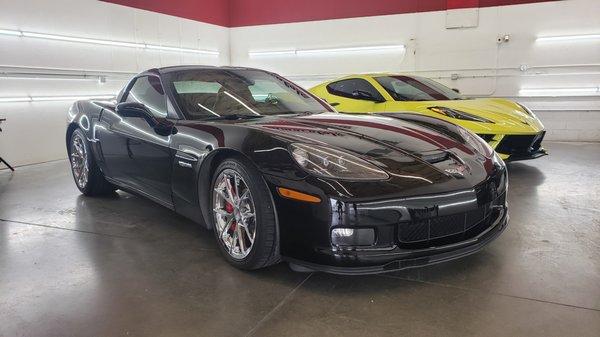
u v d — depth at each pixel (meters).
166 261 2.08
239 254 1.93
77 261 2.09
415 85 4.68
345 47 7.80
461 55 7.05
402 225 1.63
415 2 7.21
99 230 2.55
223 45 8.66
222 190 2.01
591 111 6.49
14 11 4.84
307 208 1.65
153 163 2.42
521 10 6.59
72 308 1.65
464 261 2.01
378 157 1.78
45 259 2.12
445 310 1.58
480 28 6.86
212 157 2.04
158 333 1.47
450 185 1.71
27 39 5.00
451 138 2.16
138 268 2.00
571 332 1.42
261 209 1.77
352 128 2.09
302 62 8.22
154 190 2.49
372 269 1.62
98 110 3.00
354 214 1.58
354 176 1.64
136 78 2.80
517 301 1.63
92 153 3.09
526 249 2.14
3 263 2.08
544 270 1.90
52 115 5.38
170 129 2.28
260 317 1.56
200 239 2.38
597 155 5.16
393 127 2.16
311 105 2.71
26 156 5.11
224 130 2.01
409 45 7.35
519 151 3.72
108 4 6.07
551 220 2.61
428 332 1.44
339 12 7.78
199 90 2.50
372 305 1.63
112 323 1.54
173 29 7.32
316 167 1.67
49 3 5.23
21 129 5.03
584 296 1.66
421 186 1.67
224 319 1.55
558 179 3.78
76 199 3.29
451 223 1.74
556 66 6.54
